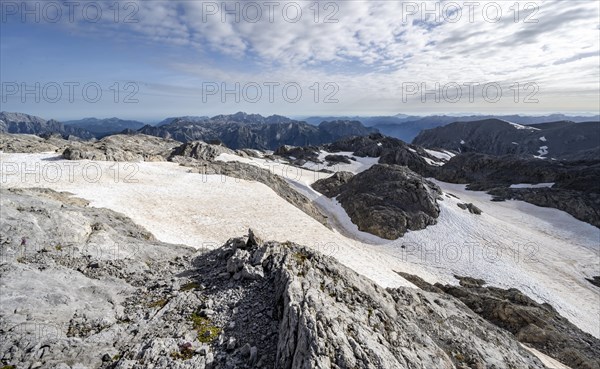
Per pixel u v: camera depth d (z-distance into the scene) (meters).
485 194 103.88
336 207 75.00
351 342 11.33
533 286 45.84
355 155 159.50
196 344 11.66
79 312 13.12
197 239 34.28
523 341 29.17
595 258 57.97
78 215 23.50
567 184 98.81
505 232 64.69
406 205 68.38
